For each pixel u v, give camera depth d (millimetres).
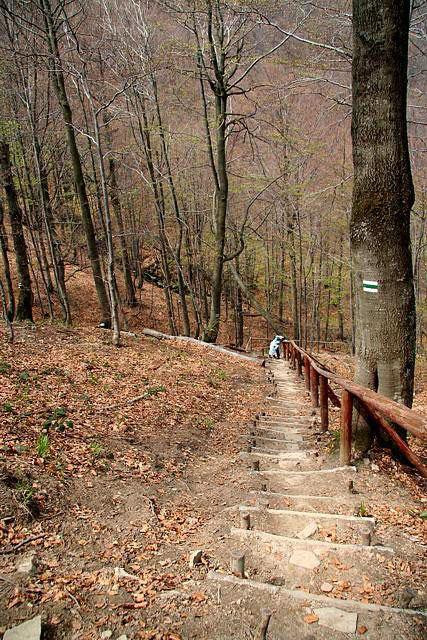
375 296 5242
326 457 5781
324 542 3678
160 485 4859
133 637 2598
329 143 15180
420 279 23141
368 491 4688
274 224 24125
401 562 3434
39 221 16891
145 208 24844
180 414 7566
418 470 5215
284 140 15852
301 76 8891
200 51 14234
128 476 4867
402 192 5043
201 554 3498
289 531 3980
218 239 16750
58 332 11938
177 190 20250
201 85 16047
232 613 2818
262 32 13422
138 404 7473
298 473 5301
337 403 7531
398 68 4809
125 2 16312
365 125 4988
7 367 7496
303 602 2896
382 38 4703
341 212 19969
